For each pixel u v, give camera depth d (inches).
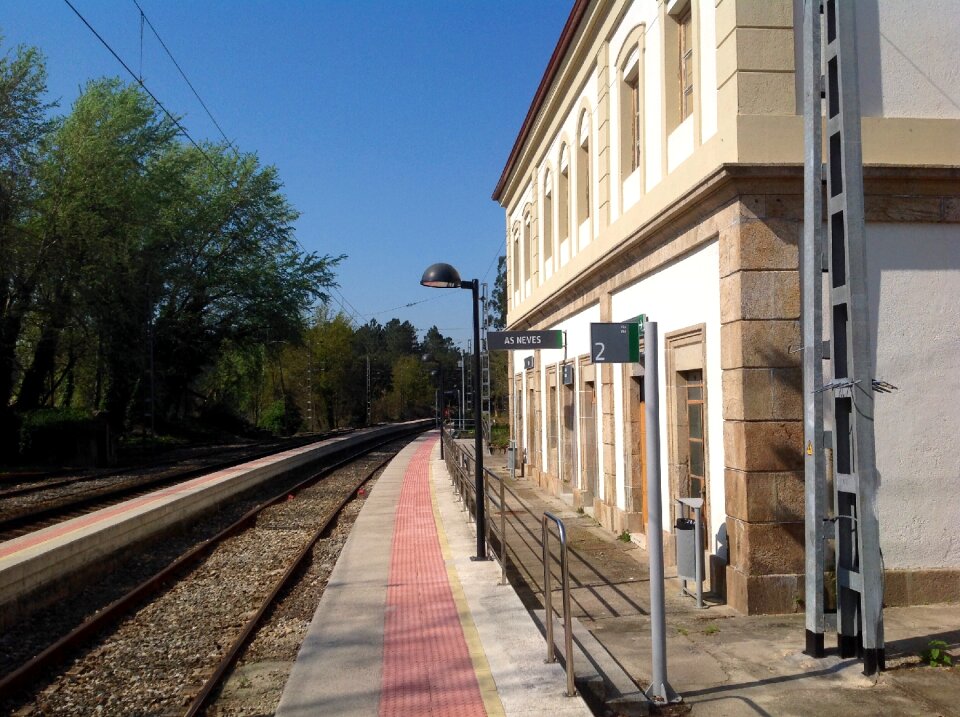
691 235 356.8
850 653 245.4
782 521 302.0
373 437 2007.9
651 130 429.7
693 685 230.8
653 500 217.3
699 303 355.9
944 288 315.6
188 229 1504.7
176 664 273.0
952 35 327.6
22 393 1194.0
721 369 327.0
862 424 237.1
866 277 241.0
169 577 413.4
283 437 2071.9
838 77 245.1
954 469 312.0
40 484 796.0
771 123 309.7
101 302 1136.8
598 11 522.3
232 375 1818.4
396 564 397.7
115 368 1312.7
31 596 336.5
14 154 1033.5
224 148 1633.9
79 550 386.0
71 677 261.9
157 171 1363.2
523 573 386.6
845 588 245.4
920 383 312.8
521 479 909.8
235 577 417.1
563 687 217.8
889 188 315.0
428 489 753.6
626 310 477.1
